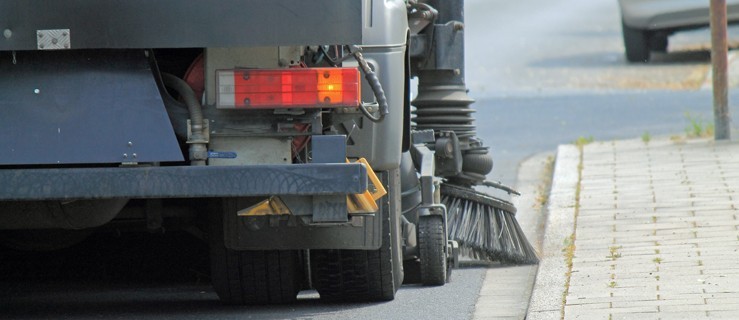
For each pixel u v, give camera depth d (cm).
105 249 2642
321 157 1803
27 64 1781
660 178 3256
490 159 2753
